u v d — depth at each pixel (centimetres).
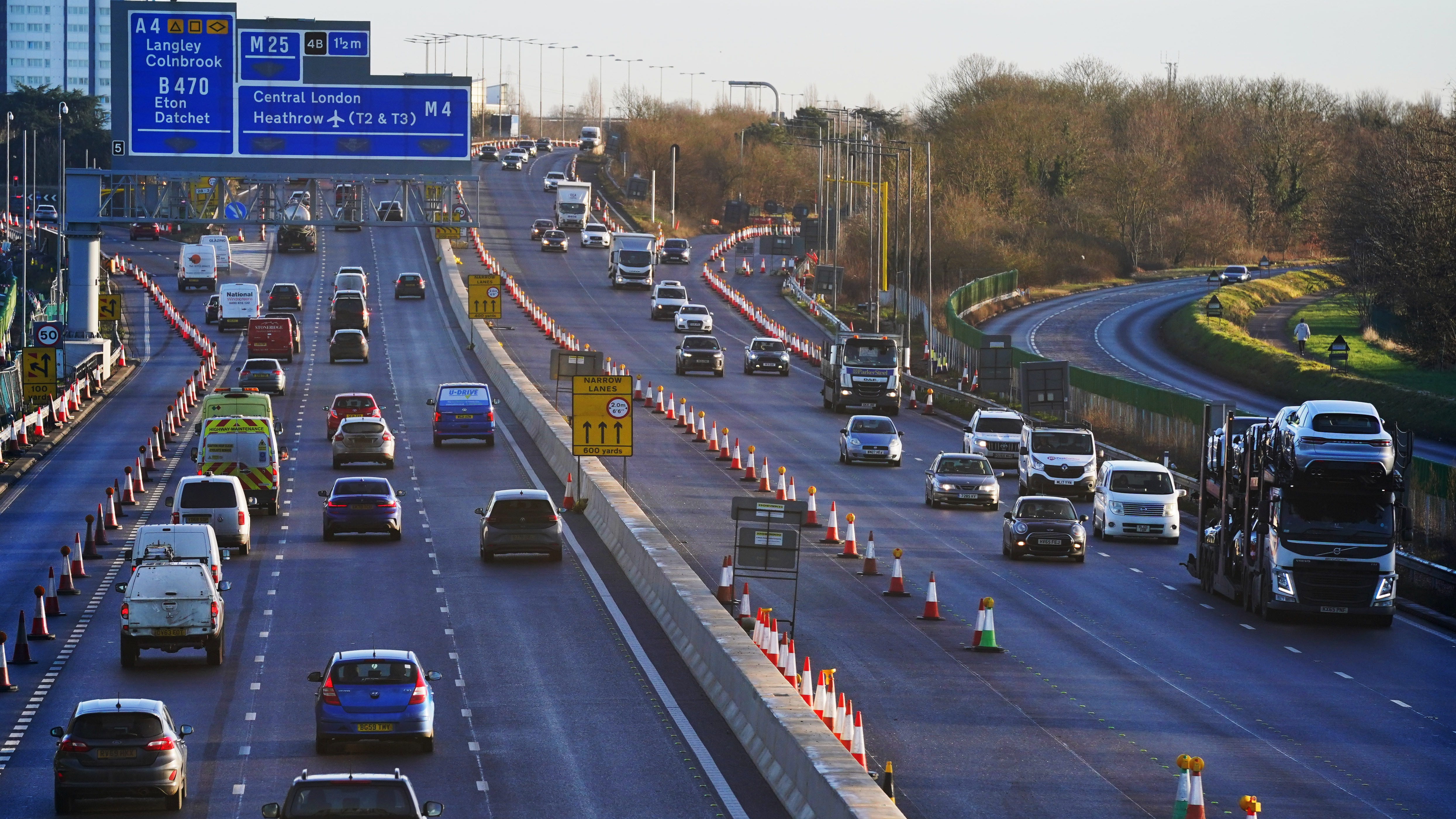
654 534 9994
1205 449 10350
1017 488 14475
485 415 15400
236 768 5869
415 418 17375
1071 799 5541
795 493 12938
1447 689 7456
